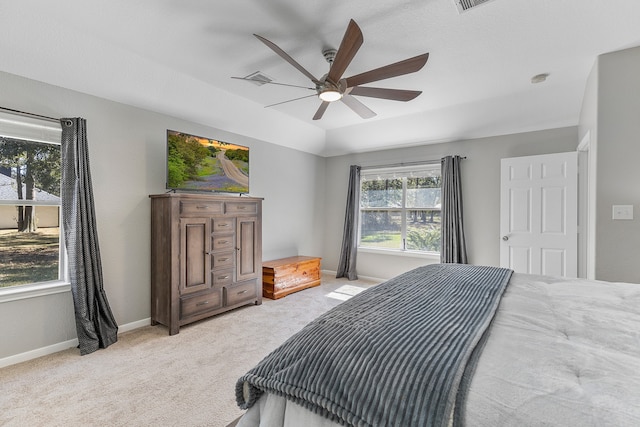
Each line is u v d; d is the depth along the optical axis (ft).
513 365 2.76
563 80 9.88
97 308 8.64
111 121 9.52
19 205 8.08
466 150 14.43
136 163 10.11
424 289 5.46
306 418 3.01
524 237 12.35
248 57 8.63
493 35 7.41
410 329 3.54
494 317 4.08
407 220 16.34
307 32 7.33
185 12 6.63
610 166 7.99
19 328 7.76
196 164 11.07
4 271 7.89
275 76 9.86
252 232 12.19
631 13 6.52
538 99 11.07
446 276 6.47
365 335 3.42
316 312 11.55
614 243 7.93
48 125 8.20
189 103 10.84
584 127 10.46
